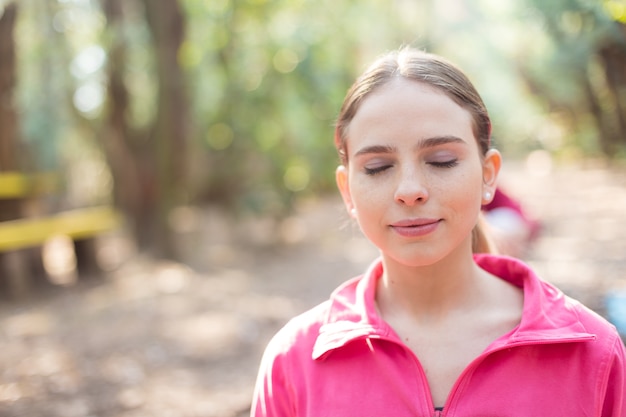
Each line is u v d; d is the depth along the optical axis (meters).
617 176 8.51
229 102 8.46
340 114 1.37
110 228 7.16
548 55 3.83
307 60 8.30
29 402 3.74
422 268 1.31
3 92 6.62
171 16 7.53
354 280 1.47
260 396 1.41
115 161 8.18
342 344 1.29
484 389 1.22
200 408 3.57
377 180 1.25
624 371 1.25
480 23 5.73
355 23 9.09
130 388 3.88
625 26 2.40
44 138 8.06
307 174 9.00
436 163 1.23
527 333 1.23
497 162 1.36
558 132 7.97
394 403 1.25
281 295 6.01
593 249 5.68
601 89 3.36
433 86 1.25
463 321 1.31
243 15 8.30
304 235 9.50
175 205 7.82
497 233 2.06
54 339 4.84
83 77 8.41
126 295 6.14
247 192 8.59
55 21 7.91
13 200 6.73
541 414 1.20
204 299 5.86
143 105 8.78
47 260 8.52
